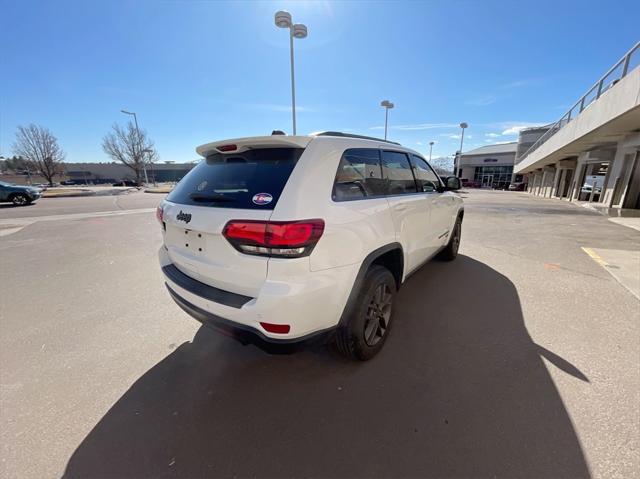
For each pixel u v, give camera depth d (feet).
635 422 5.65
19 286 12.80
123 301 11.32
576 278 13.29
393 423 5.78
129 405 6.31
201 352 8.16
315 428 5.71
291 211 5.47
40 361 7.75
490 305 10.67
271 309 5.41
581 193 59.52
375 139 8.84
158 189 105.19
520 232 24.71
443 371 7.23
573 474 4.73
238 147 6.91
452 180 13.96
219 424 5.82
